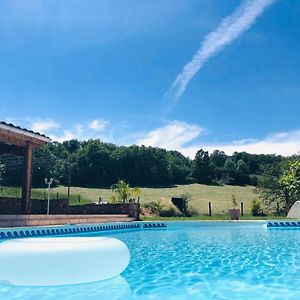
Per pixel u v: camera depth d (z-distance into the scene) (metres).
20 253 4.66
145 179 48.72
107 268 4.94
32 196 29.95
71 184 46.09
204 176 51.31
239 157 59.97
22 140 13.15
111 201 23.41
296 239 11.49
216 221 17.22
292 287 5.05
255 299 4.42
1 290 4.61
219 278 5.68
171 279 5.57
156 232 14.29
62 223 12.80
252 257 7.86
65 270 4.66
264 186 27.31
